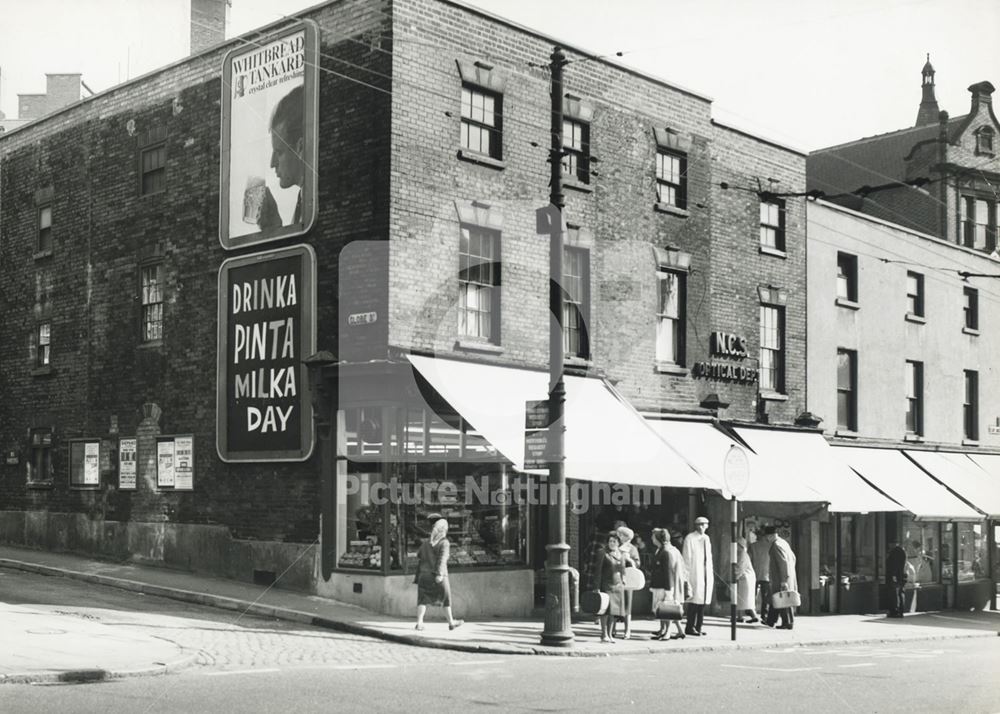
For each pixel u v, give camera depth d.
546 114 20.95
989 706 11.18
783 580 20.98
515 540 19.84
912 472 27.50
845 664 15.25
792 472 23.16
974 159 34.19
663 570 17.84
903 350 29.53
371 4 18.95
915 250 30.30
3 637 13.36
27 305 26.62
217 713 9.33
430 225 18.92
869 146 35.75
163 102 23.30
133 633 14.56
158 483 22.55
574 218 21.25
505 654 15.02
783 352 25.84
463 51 19.62
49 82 35.50
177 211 22.75
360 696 10.47
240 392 20.77
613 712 10.02
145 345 23.19
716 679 12.80
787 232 26.19
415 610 18.17
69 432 25.02
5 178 27.69
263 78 20.88
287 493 19.83
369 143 18.77
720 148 24.56
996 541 31.56
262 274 20.52
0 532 26.80
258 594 18.88
